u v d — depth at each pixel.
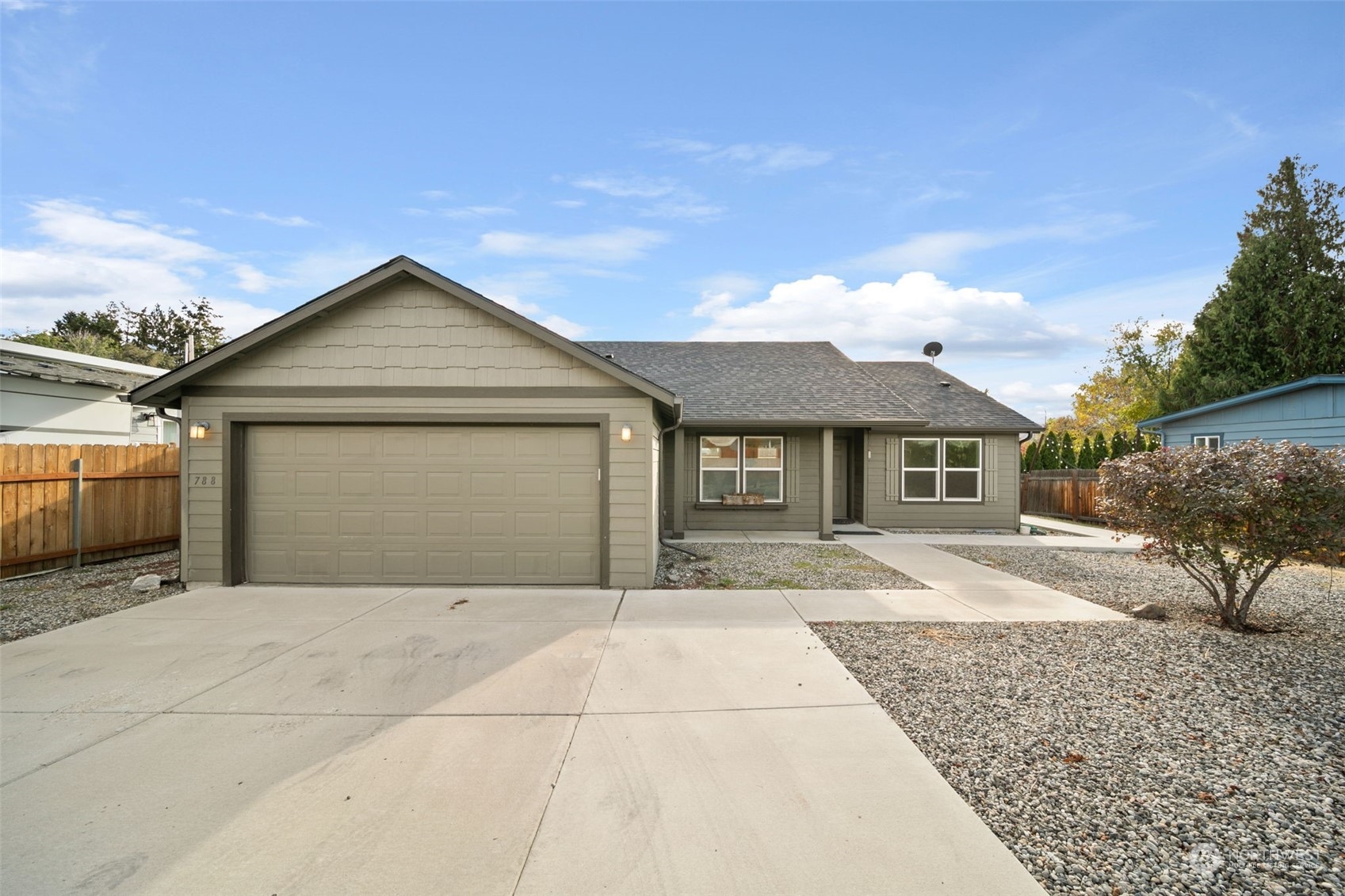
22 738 3.58
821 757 3.36
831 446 12.67
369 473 7.76
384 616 6.26
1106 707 4.05
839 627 5.96
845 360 16.78
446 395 7.67
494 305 7.52
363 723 3.79
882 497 14.58
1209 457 6.02
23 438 10.93
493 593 7.38
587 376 7.70
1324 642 5.48
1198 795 3.00
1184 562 6.30
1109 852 2.56
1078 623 6.12
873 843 2.61
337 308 7.68
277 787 3.06
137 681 4.49
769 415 13.03
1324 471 5.51
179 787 3.05
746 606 6.77
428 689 4.34
